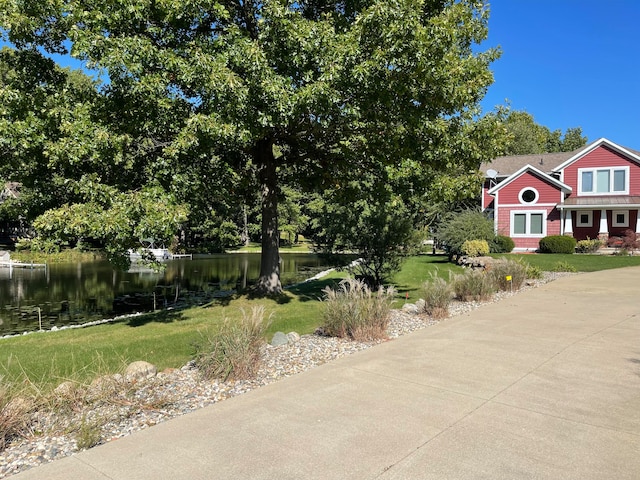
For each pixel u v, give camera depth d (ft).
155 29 29.19
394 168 34.24
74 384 15.89
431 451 11.30
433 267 68.08
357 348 21.61
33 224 27.81
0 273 85.46
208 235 159.74
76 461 11.25
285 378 17.39
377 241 42.39
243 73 28.94
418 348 21.09
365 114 32.12
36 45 33.42
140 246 30.73
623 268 57.77
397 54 27.07
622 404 14.07
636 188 86.84
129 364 19.97
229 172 35.50
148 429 13.02
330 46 27.32
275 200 42.24
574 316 27.61
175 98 29.60
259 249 168.55
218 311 37.06
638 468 10.39
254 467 10.72
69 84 33.35
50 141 27.96
